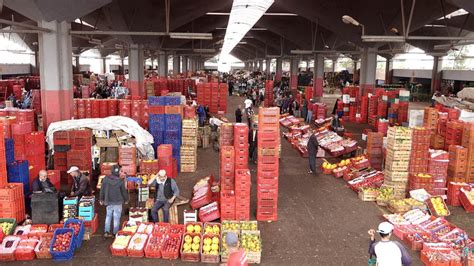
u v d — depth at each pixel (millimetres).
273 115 11086
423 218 11227
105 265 8836
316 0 30906
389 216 11578
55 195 10055
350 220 11680
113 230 10125
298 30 45062
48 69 17078
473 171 13930
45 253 9016
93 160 14398
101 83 43188
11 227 9672
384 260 6426
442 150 15414
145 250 9195
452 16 38281
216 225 10023
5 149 11328
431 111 18609
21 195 10562
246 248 8977
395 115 26734
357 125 30562
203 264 8969
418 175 13297
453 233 10109
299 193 14156
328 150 19875
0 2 14625
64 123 14391
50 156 14633
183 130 16594
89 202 10227
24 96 28766
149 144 15148
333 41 43375
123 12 25641
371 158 16828
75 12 17078
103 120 14805
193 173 16422
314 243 10133
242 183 11008
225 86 32656
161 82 35812
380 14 28703
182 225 10016
